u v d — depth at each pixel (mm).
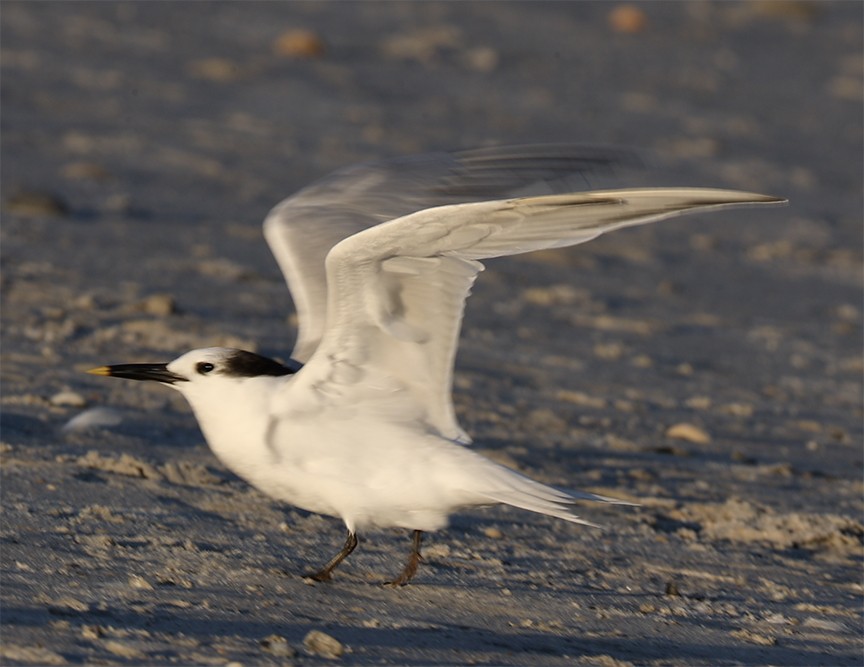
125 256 17516
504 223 7484
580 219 7531
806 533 10789
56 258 16953
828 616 8805
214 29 33094
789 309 20125
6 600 7246
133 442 11164
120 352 13719
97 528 8906
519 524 10406
